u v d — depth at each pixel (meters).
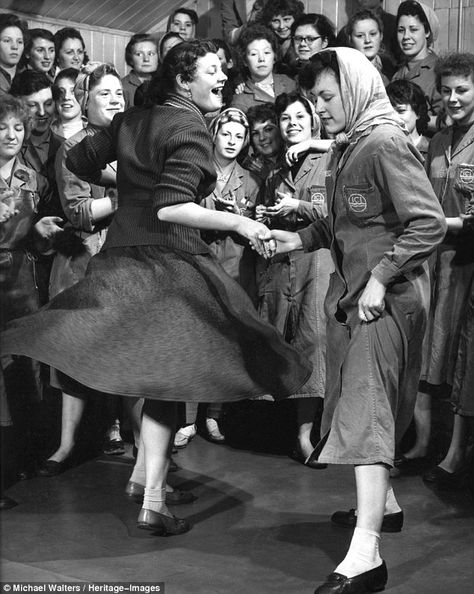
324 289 4.44
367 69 3.08
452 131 4.42
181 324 3.23
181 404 4.69
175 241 3.28
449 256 4.29
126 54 5.46
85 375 3.18
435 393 5.02
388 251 3.02
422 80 5.53
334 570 3.08
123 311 3.23
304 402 4.43
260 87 5.41
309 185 4.45
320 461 3.01
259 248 3.28
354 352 3.03
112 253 3.32
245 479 4.21
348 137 3.10
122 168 3.34
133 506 3.83
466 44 5.90
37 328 3.32
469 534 3.56
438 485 4.10
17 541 3.43
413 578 3.14
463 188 4.28
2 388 3.95
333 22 6.27
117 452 4.53
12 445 4.29
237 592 3.01
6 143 4.05
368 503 2.98
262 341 3.46
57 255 4.30
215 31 6.32
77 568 3.18
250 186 4.75
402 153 2.94
